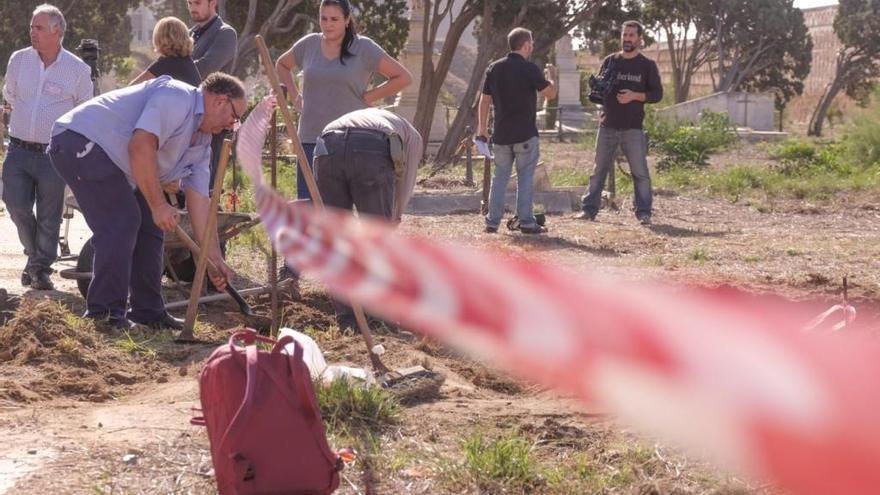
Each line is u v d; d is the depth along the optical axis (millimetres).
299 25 34688
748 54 73125
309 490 3074
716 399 929
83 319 6445
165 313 6910
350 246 1229
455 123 29969
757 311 1062
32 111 8125
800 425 911
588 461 4113
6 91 8258
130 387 5465
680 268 9883
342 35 8086
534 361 967
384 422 4551
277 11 32875
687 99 73750
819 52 87688
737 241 12164
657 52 88312
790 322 1041
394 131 6789
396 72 8172
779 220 14969
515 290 1031
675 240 12180
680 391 936
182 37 7844
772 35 71750
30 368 5547
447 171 20609
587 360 959
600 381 949
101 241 6566
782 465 913
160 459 3994
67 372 5500
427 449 4230
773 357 947
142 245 6816
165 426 4438
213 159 8898
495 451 3975
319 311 7523
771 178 20250
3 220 12797
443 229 12703
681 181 20594
